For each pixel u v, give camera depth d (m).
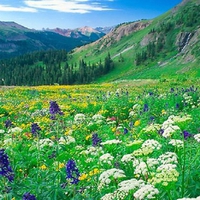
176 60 157.88
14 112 21.52
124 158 6.37
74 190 6.28
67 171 6.10
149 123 13.30
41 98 33.94
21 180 7.42
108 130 13.47
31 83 196.12
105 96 27.81
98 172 7.05
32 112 21.78
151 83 65.38
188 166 6.41
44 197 6.17
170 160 5.69
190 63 141.38
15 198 6.01
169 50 198.25
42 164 8.69
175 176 4.96
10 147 9.63
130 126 13.59
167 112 16.34
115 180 6.44
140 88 49.00
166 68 153.38
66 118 17.70
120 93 27.81
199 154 6.85
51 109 9.44
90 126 14.61
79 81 190.12
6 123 11.39
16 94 39.06
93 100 27.67
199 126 12.12
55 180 6.88
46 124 15.70
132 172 7.28
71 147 10.69
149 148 6.06
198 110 15.73
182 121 6.31
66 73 188.00
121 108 19.41
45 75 191.50
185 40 195.12
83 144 11.77
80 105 22.56
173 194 5.57
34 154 9.30
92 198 6.07
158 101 20.16
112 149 8.79
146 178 6.07
